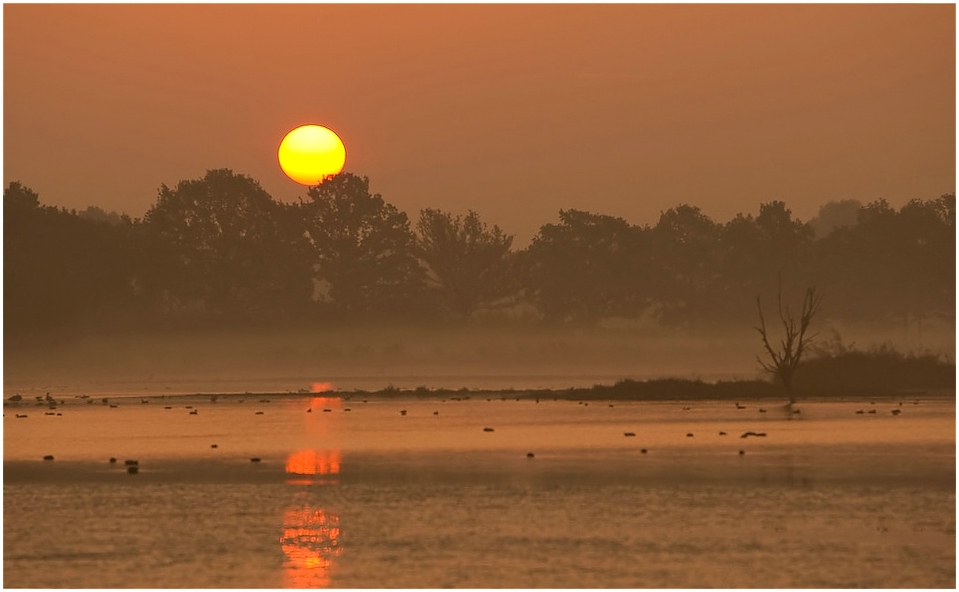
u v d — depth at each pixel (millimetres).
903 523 101750
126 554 94312
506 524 103812
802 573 86125
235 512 111250
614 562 89938
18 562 92000
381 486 126000
